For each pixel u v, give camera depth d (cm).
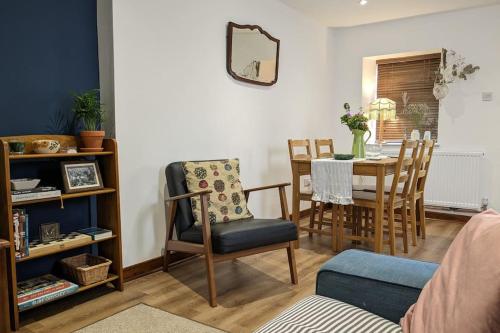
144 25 275
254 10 379
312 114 487
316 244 362
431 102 484
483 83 432
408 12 450
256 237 239
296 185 362
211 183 279
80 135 238
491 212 111
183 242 262
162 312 218
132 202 273
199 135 325
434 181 452
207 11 326
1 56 214
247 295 243
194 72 317
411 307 116
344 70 524
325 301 133
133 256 275
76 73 250
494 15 422
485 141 434
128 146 268
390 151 482
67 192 221
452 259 104
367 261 143
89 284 228
